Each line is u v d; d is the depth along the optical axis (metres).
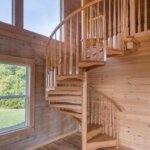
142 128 3.76
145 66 3.74
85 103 3.39
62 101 3.84
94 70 4.79
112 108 4.23
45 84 4.11
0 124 3.51
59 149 3.91
